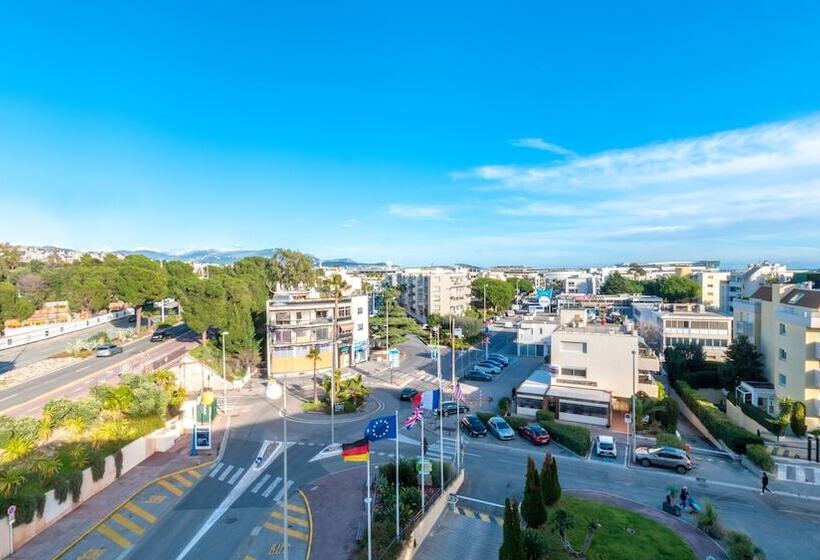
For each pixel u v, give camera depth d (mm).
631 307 120062
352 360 75375
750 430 46188
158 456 38406
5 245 139875
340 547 25422
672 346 67188
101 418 37812
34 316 99938
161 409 43000
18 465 29281
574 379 53250
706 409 48094
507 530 21484
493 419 46312
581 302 133625
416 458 34812
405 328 86250
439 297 125438
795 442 42031
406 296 147250
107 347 67188
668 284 147250
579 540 26312
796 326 46188
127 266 94500
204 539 26422
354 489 32531
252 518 28719
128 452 35531
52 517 27750
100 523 27969
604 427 47938
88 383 52469
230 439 42375
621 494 32875
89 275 97812
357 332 76750
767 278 97812
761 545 26688
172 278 102188
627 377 51219
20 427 31672
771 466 36375
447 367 73750
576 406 49219
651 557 24703
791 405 43562
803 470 36938
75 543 25828
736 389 54094
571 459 39438
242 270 115875
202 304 66125
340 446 40781
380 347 86438
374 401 55656
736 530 28062
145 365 58906
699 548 25750
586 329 57531
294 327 68250
